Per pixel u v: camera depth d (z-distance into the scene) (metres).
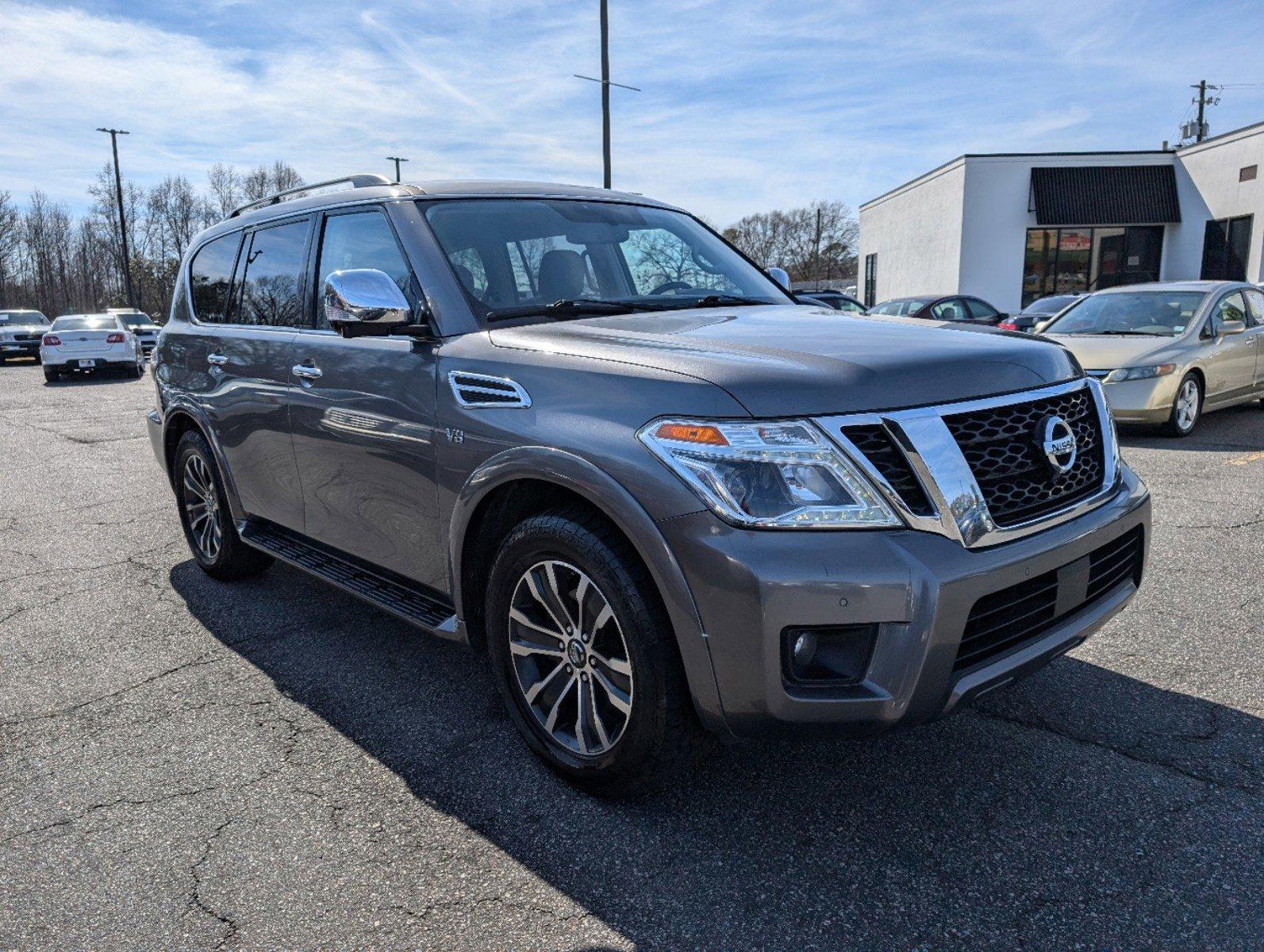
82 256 76.69
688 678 2.19
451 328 2.88
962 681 2.12
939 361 2.31
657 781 2.39
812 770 2.69
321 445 3.37
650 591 2.25
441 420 2.75
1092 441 2.59
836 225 83.88
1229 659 3.36
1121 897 2.10
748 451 2.07
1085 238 24.89
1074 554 2.31
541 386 2.48
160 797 2.64
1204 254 23.53
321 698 3.28
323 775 2.74
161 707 3.23
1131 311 9.31
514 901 2.15
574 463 2.31
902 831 2.38
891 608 2.01
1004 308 25.08
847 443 2.07
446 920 2.09
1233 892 2.10
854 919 2.05
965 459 2.17
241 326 4.01
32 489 7.16
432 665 3.55
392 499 3.04
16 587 4.63
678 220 3.93
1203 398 8.55
